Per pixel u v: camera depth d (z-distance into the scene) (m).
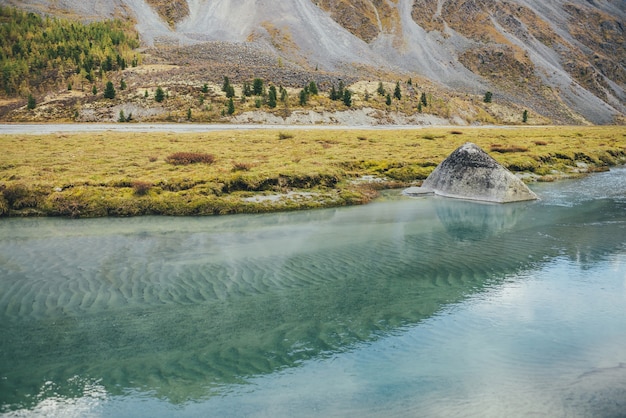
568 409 7.96
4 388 8.61
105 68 170.50
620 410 7.93
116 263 15.71
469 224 22.22
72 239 18.98
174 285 13.62
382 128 98.31
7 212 23.72
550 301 12.57
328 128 92.88
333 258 16.42
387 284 13.80
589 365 9.36
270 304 12.28
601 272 14.95
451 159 31.67
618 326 11.04
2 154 37.53
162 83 140.62
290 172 29.81
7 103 151.75
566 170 42.28
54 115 123.62
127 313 11.67
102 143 48.16
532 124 183.75
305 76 163.38
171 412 8.00
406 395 8.41
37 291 13.08
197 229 20.95
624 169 45.38
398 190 32.88
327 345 10.19
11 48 195.50
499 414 7.86
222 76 152.25
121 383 8.80
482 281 14.10
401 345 10.19
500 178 29.34
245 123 114.81
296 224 22.12
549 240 19.12
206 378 8.97
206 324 11.12
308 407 8.11
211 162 34.47
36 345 10.11
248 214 24.61
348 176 34.84
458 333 10.72
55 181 26.22
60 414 7.92
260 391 8.57
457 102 172.75
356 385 8.73
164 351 9.92
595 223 22.47
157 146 45.75
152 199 24.92
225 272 14.83
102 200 24.50
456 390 8.54
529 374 9.05
